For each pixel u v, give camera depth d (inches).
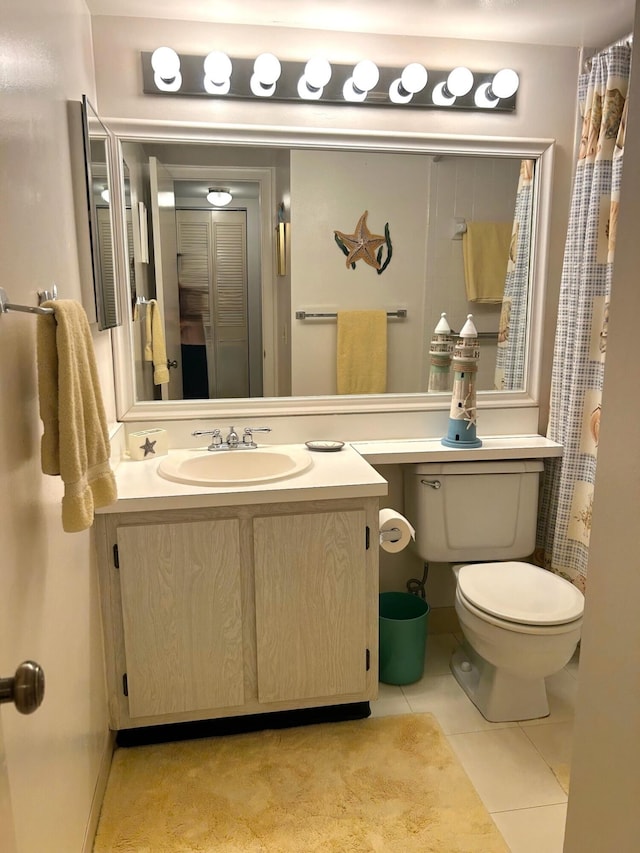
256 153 86.5
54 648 52.9
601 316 86.7
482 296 95.2
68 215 62.7
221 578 73.5
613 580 39.1
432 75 87.7
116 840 63.6
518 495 92.5
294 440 93.5
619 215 37.6
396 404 95.3
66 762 55.0
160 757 75.5
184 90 82.9
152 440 84.8
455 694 88.0
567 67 91.0
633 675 37.5
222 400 91.2
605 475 39.5
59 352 47.4
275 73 80.9
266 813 67.0
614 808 39.7
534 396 98.7
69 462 48.1
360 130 87.4
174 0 75.8
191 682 75.3
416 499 92.1
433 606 104.6
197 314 89.0
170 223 86.2
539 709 82.6
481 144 90.4
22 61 48.5
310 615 76.4
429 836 64.0
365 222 90.5
